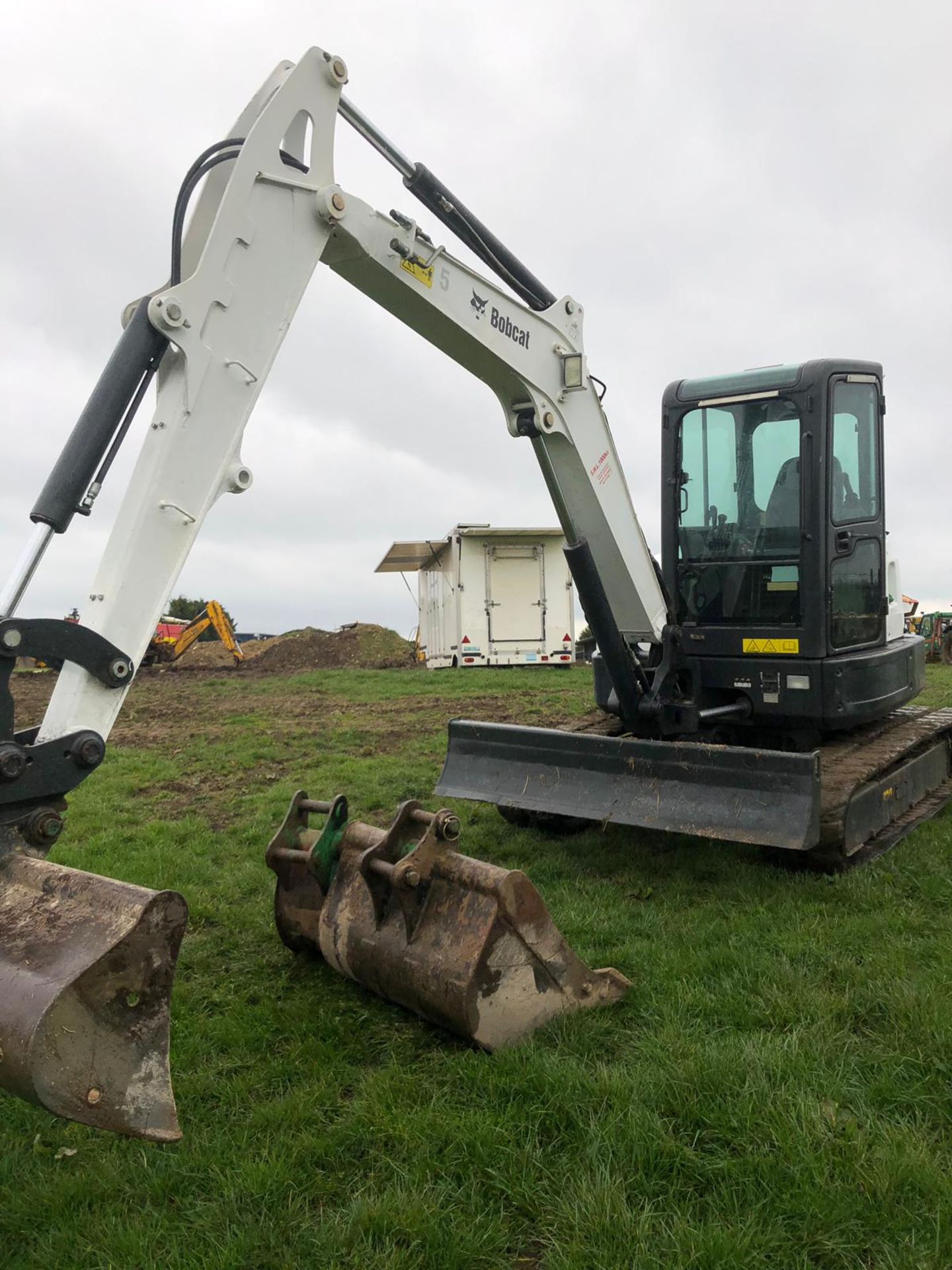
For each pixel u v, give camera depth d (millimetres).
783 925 4684
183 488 3500
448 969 3475
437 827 3684
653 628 5891
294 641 28688
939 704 13336
